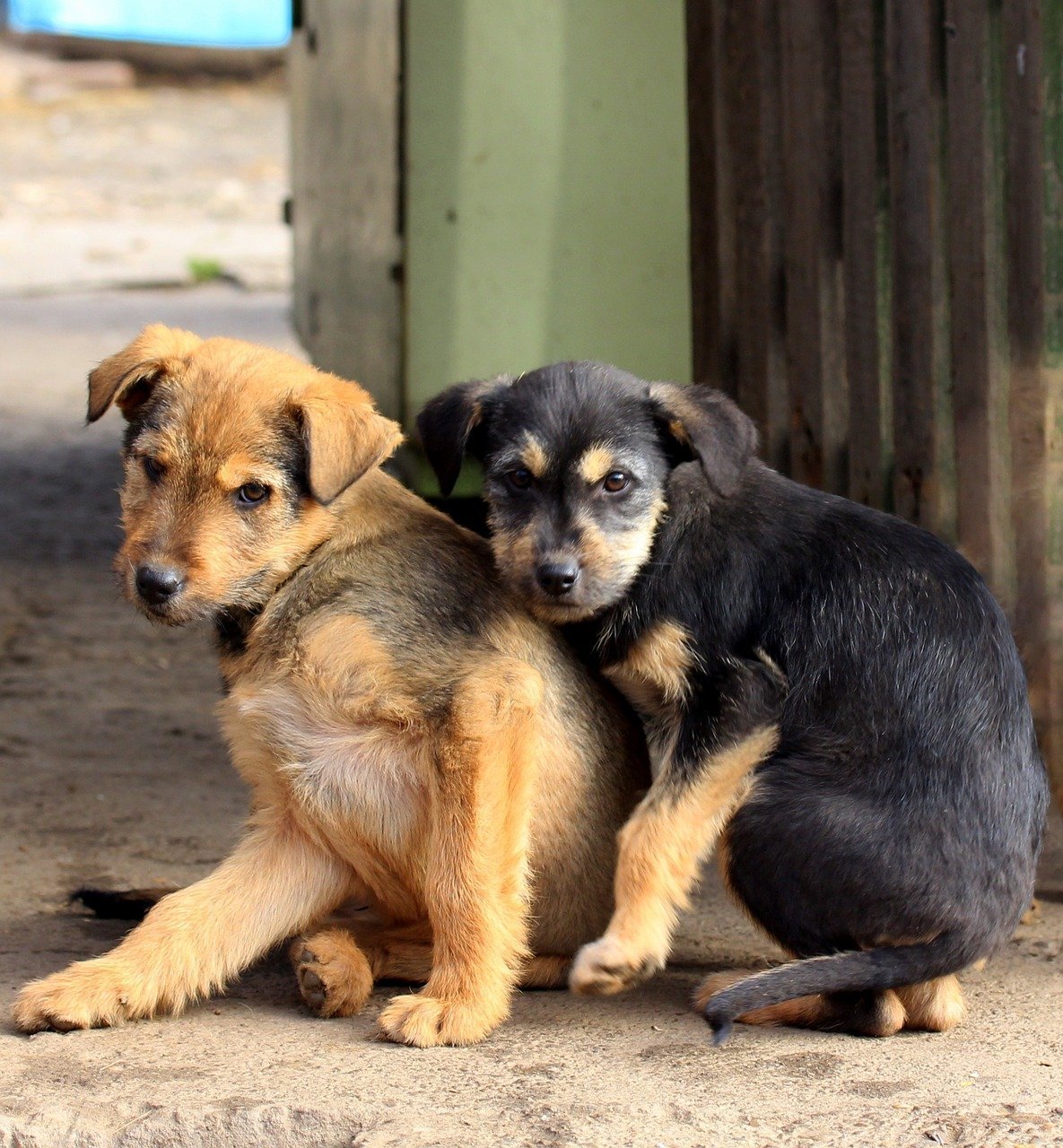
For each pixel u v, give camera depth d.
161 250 31.38
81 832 8.27
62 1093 5.34
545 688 6.44
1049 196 7.47
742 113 9.04
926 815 5.93
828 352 8.56
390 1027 5.84
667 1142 5.01
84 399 20.58
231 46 50.69
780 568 6.39
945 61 7.75
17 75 46.97
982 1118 5.19
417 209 11.26
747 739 6.13
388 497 6.61
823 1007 6.02
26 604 13.02
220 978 6.22
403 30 11.12
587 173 11.30
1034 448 7.68
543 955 6.57
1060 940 6.99
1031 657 7.82
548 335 11.46
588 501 6.43
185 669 11.63
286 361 6.45
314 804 6.23
